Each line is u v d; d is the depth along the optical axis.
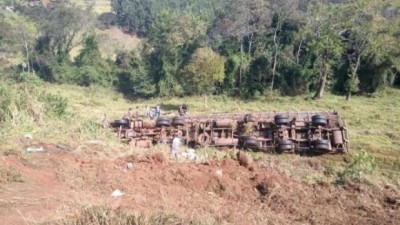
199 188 10.81
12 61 49.28
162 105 37.78
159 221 6.57
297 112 21.83
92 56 49.34
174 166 12.11
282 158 18.50
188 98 40.84
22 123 14.60
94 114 30.61
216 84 40.84
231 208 9.41
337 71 39.84
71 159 11.52
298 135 20.27
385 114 30.66
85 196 8.52
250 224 8.41
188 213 7.44
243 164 13.09
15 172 9.38
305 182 12.53
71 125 16.42
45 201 7.98
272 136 20.27
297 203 10.52
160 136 20.09
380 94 38.66
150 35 46.72
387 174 16.42
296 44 42.44
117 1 67.38
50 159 11.02
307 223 9.34
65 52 51.09
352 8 35.41
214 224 7.20
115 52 51.91
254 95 39.88
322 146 19.19
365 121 28.30
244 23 41.44
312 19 39.28
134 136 20.09
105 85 48.03
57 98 18.83
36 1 63.03
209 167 12.39
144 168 11.57
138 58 46.19
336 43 35.28
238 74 41.34
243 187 11.24
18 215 7.14
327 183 12.43
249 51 42.47
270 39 42.91
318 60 38.75
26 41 48.75
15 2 61.06
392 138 24.06
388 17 41.88
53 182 9.62
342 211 10.38
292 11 42.03
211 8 60.25
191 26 45.22
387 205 11.15
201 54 35.69
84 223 6.39
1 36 47.78
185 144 20.02
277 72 40.84
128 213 6.57
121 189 9.70
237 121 21.12
